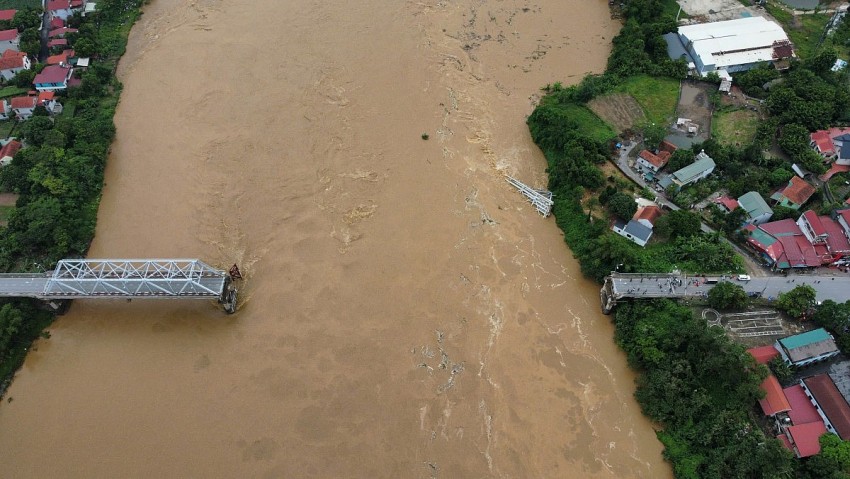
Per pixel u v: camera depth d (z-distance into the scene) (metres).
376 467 60.34
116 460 61.12
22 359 69.38
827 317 64.62
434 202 82.50
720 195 81.31
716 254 72.88
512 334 69.88
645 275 70.81
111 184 87.12
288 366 67.50
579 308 72.62
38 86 98.19
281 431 62.75
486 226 80.00
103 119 94.19
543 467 60.12
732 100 95.06
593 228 76.56
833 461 54.22
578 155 82.88
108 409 64.81
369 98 97.38
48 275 72.31
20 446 62.38
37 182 81.44
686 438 60.69
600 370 67.25
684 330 64.69
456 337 69.50
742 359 59.62
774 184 80.44
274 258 77.06
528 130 93.12
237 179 86.31
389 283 74.19
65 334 71.31
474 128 92.94
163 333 70.81
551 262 76.94
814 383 60.53
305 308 72.25
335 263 76.19
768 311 68.38
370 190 84.19
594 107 94.44
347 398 64.94
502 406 64.19
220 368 67.62
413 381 66.00
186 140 92.25
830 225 72.94
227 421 63.53
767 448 55.00
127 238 80.38
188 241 79.44
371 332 69.94
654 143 86.00
